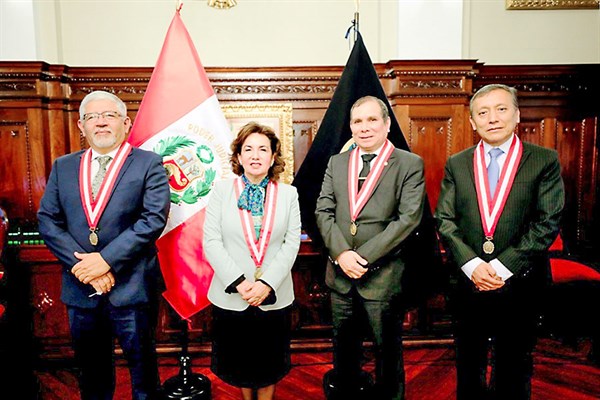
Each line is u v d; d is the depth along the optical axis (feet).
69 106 11.65
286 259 6.23
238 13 12.38
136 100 11.67
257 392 6.67
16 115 11.05
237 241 6.27
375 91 7.84
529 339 5.99
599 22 12.59
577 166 12.48
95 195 6.30
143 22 12.21
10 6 11.19
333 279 6.77
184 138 7.61
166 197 6.50
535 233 5.68
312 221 7.70
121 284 6.22
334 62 12.64
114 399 7.97
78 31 12.08
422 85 11.33
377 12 12.47
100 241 6.19
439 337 10.15
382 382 6.41
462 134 11.43
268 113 11.90
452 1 11.55
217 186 6.62
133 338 6.32
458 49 11.66
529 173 5.84
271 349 6.31
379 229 6.33
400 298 6.45
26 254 9.25
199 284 7.52
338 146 7.74
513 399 6.02
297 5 12.47
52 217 6.31
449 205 6.33
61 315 9.53
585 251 12.40
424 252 6.88
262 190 6.45
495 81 12.23
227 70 11.66
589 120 12.36
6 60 11.22
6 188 11.19
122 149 6.55
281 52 12.55
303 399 8.00
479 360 6.22
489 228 5.92
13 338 9.32
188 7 12.23
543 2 12.39
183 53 7.79
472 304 6.09
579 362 9.27
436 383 8.45
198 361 9.54
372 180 6.41
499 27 12.53
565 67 11.99
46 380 8.80
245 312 6.20
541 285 6.00
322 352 9.91
